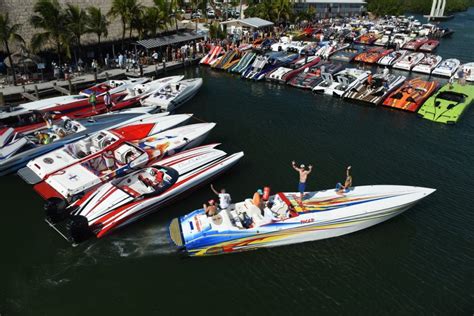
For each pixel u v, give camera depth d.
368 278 12.44
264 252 13.52
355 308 11.36
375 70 39.09
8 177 17.66
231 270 12.71
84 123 20.94
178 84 27.83
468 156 20.72
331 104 28.69
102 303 11.41
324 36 52.72
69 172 15.66
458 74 33.94
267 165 19.17
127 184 15.73
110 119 21.89
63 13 30.58
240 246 13.18
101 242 13.75
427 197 16.80
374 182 17.91
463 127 24.52
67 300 11.48
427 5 107.69
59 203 13.70
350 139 22.53
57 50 31.05
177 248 12.62
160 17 37.81
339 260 13.16
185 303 11.47
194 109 27.09
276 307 11.38
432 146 21.83
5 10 29.69
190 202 16.11
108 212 13.89
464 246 13.85
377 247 13.76
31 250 13.36
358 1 81.69
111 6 37.53
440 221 15.17
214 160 17.81
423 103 27.66
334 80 32.44
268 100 29.39
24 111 20.61
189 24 52.91
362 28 60.06
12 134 17.88
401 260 13.18
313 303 11.52
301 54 41.03
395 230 14.62
